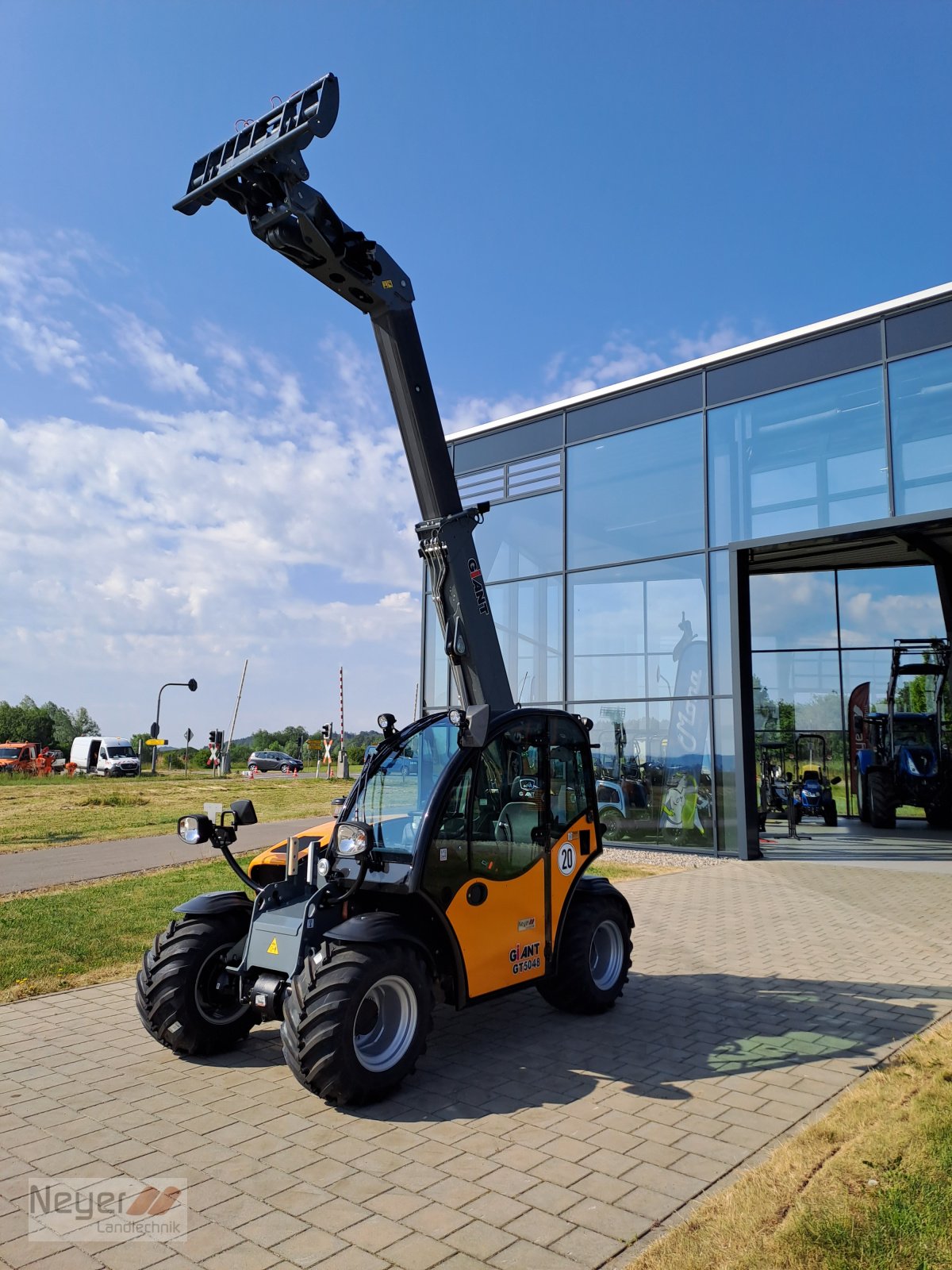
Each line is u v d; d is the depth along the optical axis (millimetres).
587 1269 2967
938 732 17547
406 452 5445
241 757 58156
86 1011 6062
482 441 16547
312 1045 4145
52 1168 3738
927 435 11719
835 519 12391
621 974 6051
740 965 7188
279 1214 3344
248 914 5246
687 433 13961
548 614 15375
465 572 5457
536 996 6371
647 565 14242
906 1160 3572
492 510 16359
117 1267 3004
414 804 5062
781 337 12953
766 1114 4266
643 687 14141
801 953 7566
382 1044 4484
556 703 15102
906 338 11969
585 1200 3432
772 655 20031
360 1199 3459
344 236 4969
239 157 4656
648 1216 3307
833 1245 2955
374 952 4367
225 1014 5156
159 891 10500
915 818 19391
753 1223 3135
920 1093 4320
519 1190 3520
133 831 16797
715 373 13742
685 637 13750
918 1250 2918
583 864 5867
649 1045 5297
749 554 13695
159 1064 5027
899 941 7992
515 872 5219
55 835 16188
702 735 13492
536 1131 4078
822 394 12680
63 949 7688
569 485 15297
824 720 19469
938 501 11562
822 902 9891
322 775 40594
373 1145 3938
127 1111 4340
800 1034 5469
